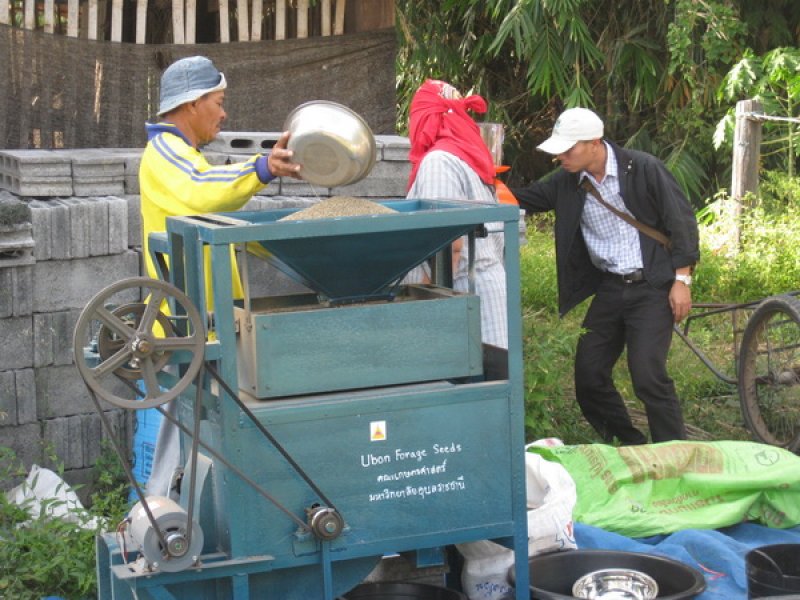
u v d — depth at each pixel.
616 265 5.75
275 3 7.29
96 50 6.64
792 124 12.02
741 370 6.30
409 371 3.48
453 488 3.51
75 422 5.23
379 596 3.81
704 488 4.76
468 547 3.95
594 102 14.02
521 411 3.56
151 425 4.97
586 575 3.93
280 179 6.01
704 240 10.57
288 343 3.34
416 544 3.48
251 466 3.29
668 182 5.63
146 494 4.00
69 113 6.60
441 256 4.04
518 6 12.02
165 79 4.18
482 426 3.52
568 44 12.47
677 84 13.15
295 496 3.34
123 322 3.10
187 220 3.53
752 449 4.93
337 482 3.38
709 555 4.32
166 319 3.19
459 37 13.98
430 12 13.77
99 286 5.25
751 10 13.15
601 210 5.75
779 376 6.15
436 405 3.46
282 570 3.41
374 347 3.43
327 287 3.57
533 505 4.33
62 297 5.16
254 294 5.03
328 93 7.37
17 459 5.09
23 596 4.05
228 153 6.16
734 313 6.88
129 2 7.45
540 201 5.94
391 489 3.44
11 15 6.68
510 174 14.63
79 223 5.14
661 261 5.69
